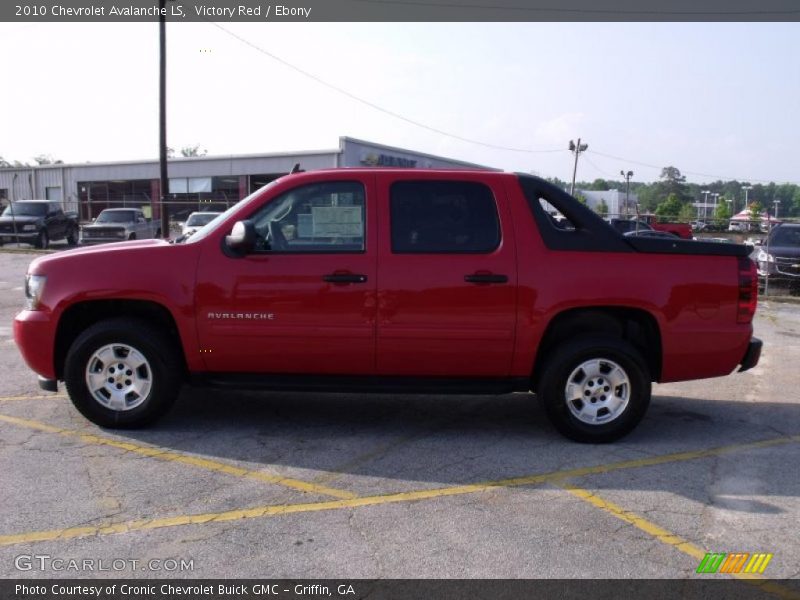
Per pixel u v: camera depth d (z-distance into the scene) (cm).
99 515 402
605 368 532
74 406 577
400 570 347
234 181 4234
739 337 531
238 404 634
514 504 425
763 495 446
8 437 531
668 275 522
